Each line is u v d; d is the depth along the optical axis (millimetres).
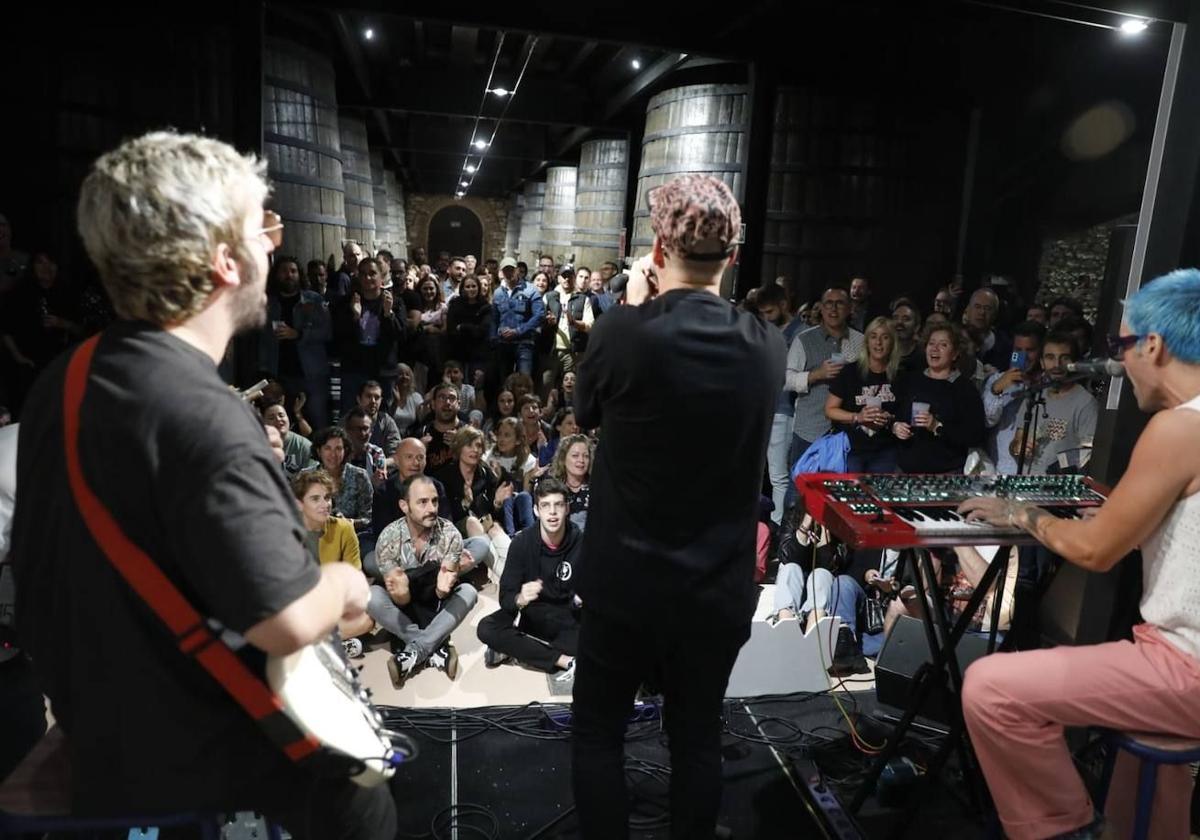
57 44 4465
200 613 900
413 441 3945
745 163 6012
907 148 6336
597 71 8648
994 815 1713
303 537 930
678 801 1548
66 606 900
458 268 9367
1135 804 1610
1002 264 7176
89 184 870
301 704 965
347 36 6949
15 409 4219
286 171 6156
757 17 5121
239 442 854
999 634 2900
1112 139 6773
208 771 941
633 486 1402
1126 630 2100
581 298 7535
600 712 1571
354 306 5633
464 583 3195
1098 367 1720
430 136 13109
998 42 6363
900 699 2496
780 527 3855
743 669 2654
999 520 1643
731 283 3141
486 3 4555
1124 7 2037
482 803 2131
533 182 16578
